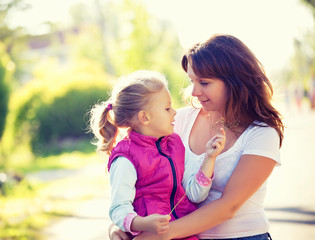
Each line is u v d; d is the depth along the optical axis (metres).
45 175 10.95
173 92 22.92
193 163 2.46
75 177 10.18
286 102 26.45
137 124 2.39
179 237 2.19
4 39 25.84
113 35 36.75
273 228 5.07
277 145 2.32
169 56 28.53
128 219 2.15
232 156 2.35
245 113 2.33
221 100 2.34
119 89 2.45
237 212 2.34
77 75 17.83
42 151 15.70
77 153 15.19
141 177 2.28
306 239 4.62
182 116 2.71
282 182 7.38
